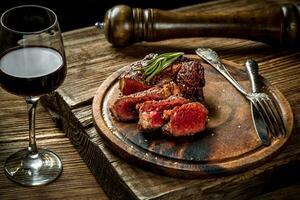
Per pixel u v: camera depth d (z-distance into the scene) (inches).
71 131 33.6
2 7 55.5
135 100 31.1
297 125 32.6
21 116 34.9
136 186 28.4
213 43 40.8
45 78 28.1
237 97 33.4
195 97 32.3
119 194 29.6
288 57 39.4
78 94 34.8
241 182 29.1
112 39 39.1
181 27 39.0
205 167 28.5
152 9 39.3
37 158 31.9
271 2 46.1
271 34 39.4
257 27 39.1
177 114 29.9
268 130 30.8
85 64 38.0
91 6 58.0
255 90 33.6
